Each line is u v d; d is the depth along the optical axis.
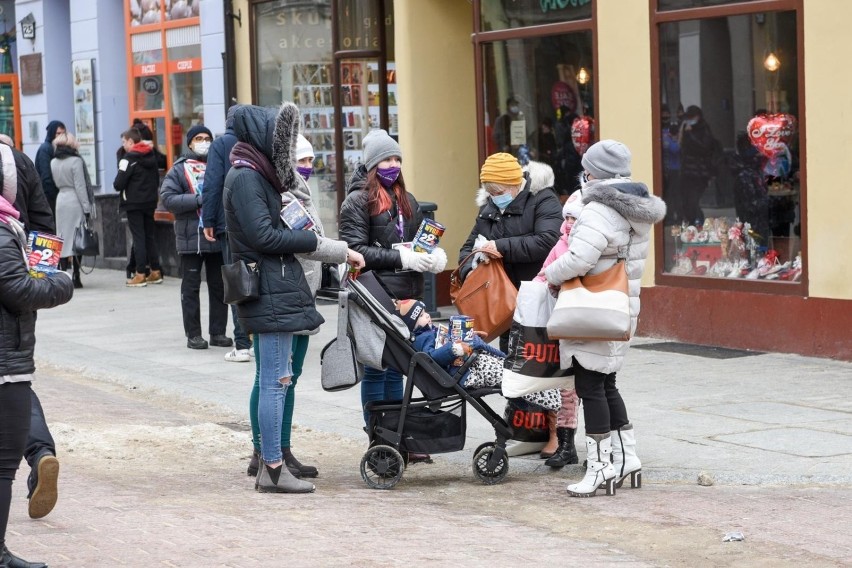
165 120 23.39
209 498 8.16
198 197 14.41
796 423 9.66
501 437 8.56
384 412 8.53
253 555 6.63
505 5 15.54
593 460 8.09
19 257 6.04
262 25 19.98
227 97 20.61
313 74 18.98
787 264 12.75
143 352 14.73
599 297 7.73
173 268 22.48
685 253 13.75
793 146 12.60
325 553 6.67
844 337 12.11
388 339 8.41
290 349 8.30
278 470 8.32
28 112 28.77
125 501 8.02
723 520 7.36
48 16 27.58
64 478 8.82
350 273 8.44
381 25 17.91
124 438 10.16
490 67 15.84
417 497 8.23
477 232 9.25
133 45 24.22
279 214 8.09
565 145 14.97
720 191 13.34
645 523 7.37
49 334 16.39
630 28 13.99
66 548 6.82
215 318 14.86
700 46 13.38
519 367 8.15
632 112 14.07
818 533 7.02
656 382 11.52
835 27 12.02
